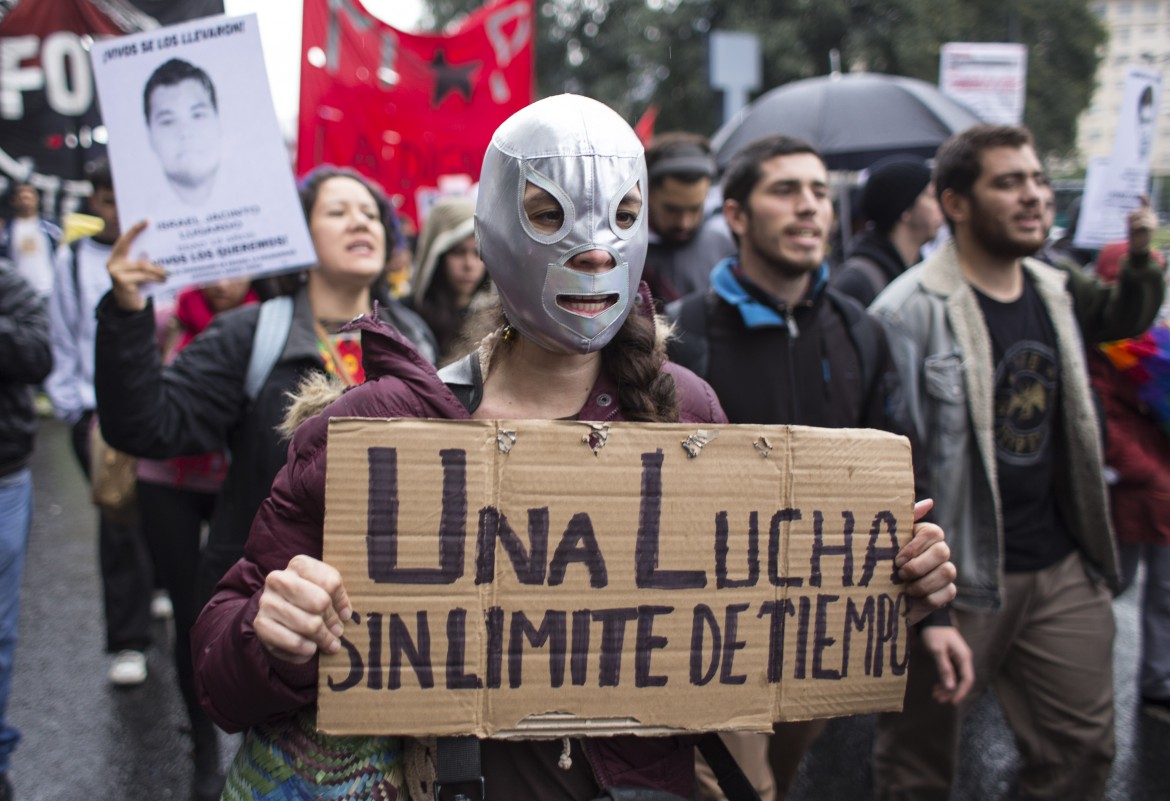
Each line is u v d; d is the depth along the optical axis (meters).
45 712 4.03
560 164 1.36
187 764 3.62
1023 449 2.69
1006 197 2.66
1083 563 2.75
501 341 1.53
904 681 1.51
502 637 1.36
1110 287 3.28
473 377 1.50
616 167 1.38
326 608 1.27
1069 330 2.75
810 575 1.46
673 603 1.40
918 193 4.15
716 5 20.50
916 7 18.83
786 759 2.71
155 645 4.80
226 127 2.48
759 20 19.41
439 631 1.34
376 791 1.39
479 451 1.36
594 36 22.64
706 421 1.61
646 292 1.60
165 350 3.65
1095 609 2.72
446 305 3.91
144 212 2.49
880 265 4.18
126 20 5.99
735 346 2.63
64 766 3.59
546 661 1.37
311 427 1.42
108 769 3.58
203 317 3.54
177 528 3.11
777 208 2.58
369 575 1.33
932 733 2.69
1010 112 6.96
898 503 1.50
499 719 1.36
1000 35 19.59
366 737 1.38
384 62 5.34
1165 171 5.12
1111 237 3.85
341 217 2.70
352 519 1.33
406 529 1.34
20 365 2.95
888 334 2.74
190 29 2.48
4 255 7.36
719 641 1.42
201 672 1.37
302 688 1.33
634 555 1.39
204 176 2.49
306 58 5.13
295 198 2.49
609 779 1.40
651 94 22.11
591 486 1.38
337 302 2.76
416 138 5.47
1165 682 3.97
